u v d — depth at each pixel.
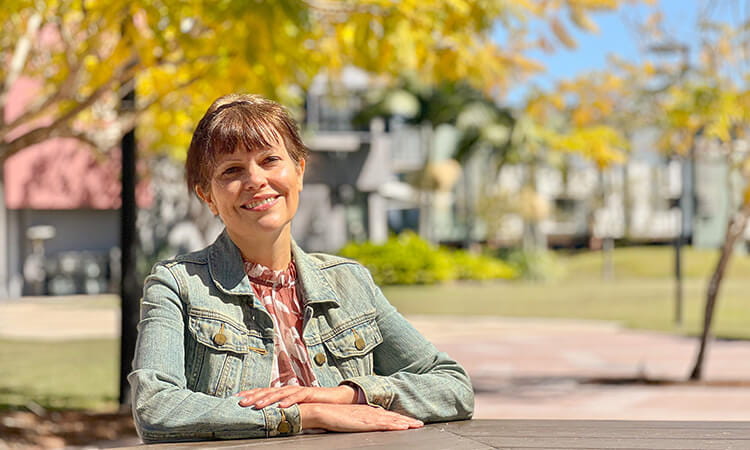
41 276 26.66
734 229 10.73
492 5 6.25
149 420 2.03
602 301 24.55
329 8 6.07
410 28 6.03
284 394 2.10
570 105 11.61
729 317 20.20
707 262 39.84
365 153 32.16
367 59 6.12
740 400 9.46
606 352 14.14
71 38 6.76
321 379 2.26
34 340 15.41
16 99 22.58
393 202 41.56
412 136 39.56
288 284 2.33
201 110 8.09
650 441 1.81
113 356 13.30
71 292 26.92
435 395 2.23
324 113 31.56
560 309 22.39
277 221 2.24
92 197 26.61
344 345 2.30
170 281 2.21
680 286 18.64
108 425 7.85
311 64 7.06
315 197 31.86
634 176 45.62
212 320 2.19
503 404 9.35
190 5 5.62
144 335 2.15
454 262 34.88
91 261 27.19
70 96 7.32
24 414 8.15
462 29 6.40
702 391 10.17
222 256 2.27
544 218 41.28
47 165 26.11
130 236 8.48
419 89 34.06
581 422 2.12
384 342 2.38
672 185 46.72
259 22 5.22
